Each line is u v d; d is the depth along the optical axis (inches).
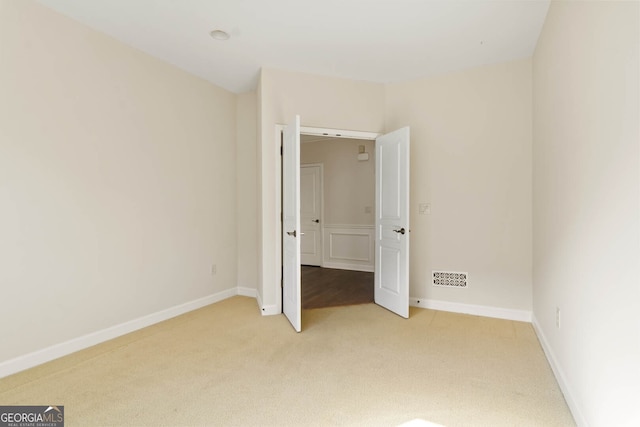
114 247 110.7
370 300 157.6
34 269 90.6
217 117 153.3
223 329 118.7
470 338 109.9
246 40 112.5
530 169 125.6
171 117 130.7
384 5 93.2
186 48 117.9
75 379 83.4
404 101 147.0
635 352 44.4
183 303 136.6
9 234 85.7
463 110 136.4
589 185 62.0
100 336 106.5
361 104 146.8
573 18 71.9
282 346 103.9
